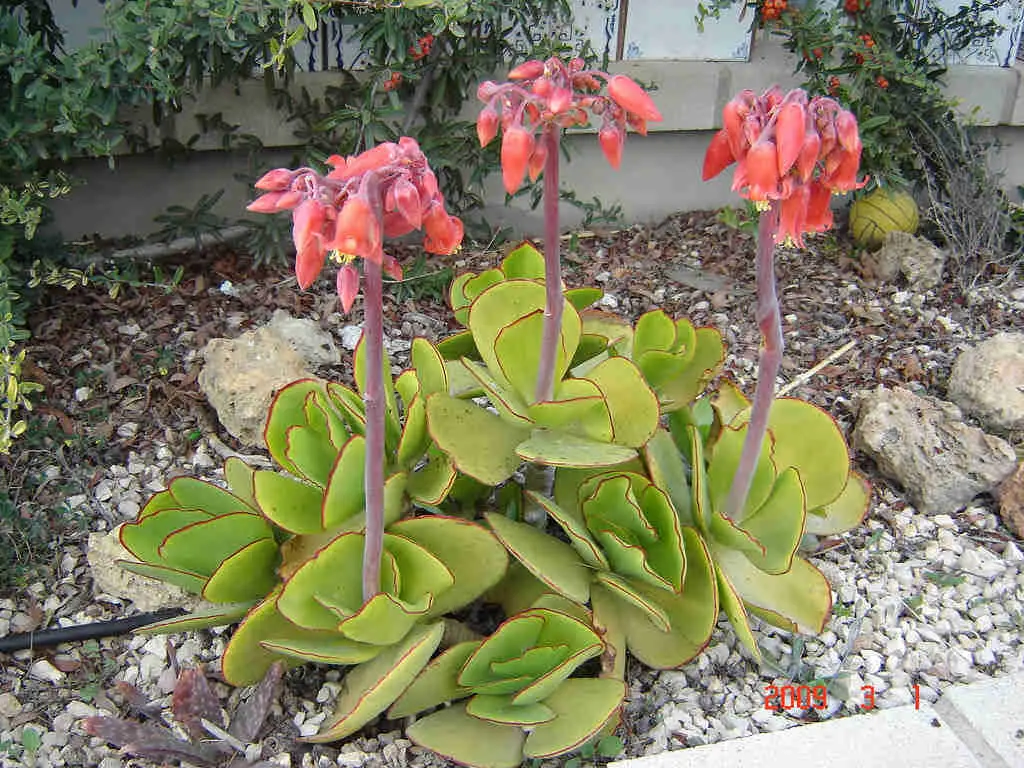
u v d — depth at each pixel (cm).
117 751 188
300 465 188
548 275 177
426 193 133
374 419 158
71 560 232
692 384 218
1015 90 435
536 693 172
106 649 212
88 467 260
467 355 233
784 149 135
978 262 396
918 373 317
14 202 270
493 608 223
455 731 179
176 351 304
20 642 208
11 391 211
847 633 220
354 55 358
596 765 186
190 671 179
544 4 342
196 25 268
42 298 317
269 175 132
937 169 417
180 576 188
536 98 144
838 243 413
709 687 205
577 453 179
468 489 215
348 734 178
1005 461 256
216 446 270
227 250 362
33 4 292
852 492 223
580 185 418
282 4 257
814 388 309
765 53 416
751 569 200
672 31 397
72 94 261
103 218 348
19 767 183
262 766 177
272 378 266
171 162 340
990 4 400
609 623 193
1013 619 226
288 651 170
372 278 145
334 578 178
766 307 172
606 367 190
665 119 405
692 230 422
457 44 333
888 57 375
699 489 192
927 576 238
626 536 190
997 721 187
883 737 184
